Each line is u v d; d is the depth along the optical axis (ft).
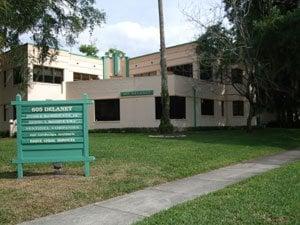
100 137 85.76
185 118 123.03
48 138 38.22
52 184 35.17
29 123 38.11
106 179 37.50
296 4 105.70
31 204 29.43
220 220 25.41
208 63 110.73
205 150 59.41
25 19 69.62
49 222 26.30
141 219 26.48
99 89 124.47
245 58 103.96
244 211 27.25
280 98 133.80
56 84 127.13
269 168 47.11
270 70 104.68
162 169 43.19
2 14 55.83
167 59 146.82
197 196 32.53
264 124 149.79
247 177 40.68
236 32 104.68
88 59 144.25
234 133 101.65
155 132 107.24
